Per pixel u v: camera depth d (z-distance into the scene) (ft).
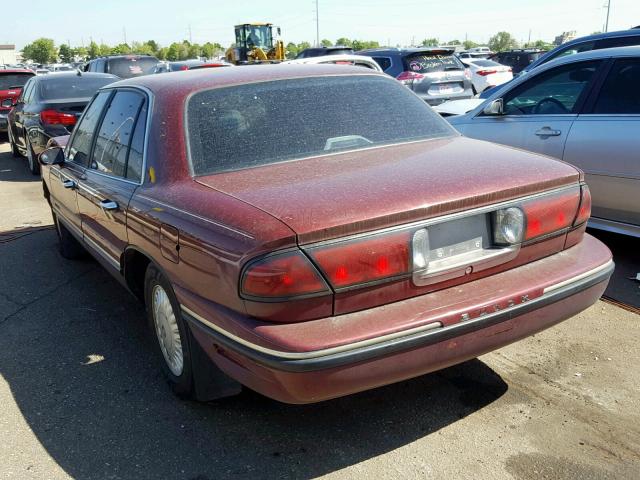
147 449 9.75
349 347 7.79
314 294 7.88
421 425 10.06
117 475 9.18
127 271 12.16
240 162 10.19
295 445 9.71
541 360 11.84
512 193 9.18
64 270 18.51
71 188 15.24
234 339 8.31
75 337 13.89
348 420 10.29
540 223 9.52
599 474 8.75
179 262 9.38
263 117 10.87
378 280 8.19
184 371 10.34
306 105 11.28
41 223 24.21
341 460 9.32
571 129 17.13
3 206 27.40
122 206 11.38
